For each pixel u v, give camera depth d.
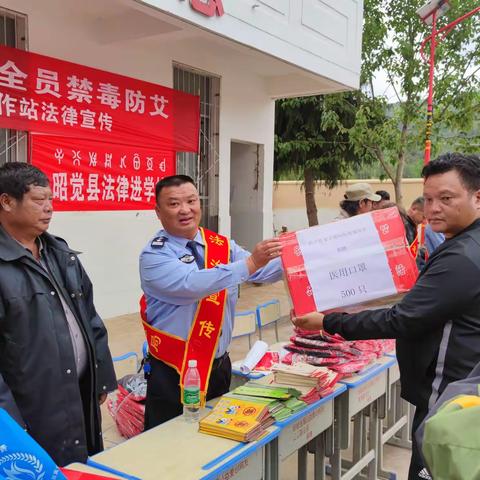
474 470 0.89
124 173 5.36
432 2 6.46
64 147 4.75
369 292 1.72
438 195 1.51
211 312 2.00
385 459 3.13
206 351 2.00
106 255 5.29
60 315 1.81
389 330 1.57
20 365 1.71
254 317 3.54
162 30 4.71
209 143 6.70
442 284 1.46
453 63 8.47
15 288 1.71
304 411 1.99
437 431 0.96
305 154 9.49
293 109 9.15
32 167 1.80
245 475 1.79
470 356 1.46
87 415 1.96
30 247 1.83
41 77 4.48
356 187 4.12
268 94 7.57
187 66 6.09
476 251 1.45
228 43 4.90
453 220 1.51
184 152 6.31
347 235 1.77
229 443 1.71
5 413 1.14
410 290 1.56
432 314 1.48
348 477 2.54
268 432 1.81
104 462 1.59
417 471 1.60
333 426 2.41
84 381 1.96
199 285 1.79
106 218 5.24
